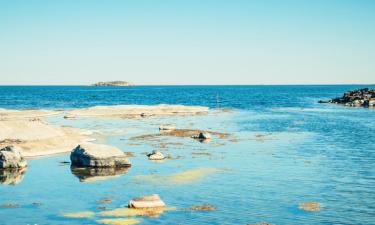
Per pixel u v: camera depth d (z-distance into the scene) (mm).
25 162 41031
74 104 145250
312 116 99000
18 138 49344
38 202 29250
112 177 36594
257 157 45938
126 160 41406
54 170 39531
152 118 93750
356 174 37750
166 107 113625
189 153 48500
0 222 25188
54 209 27656
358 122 84250
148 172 38469
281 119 91312
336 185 33906
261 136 63656
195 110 113188
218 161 43594
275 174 37625
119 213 26797
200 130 69812
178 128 74125
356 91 169250
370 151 49750
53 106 133000
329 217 26328
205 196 30641
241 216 26375
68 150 50031
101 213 26812
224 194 31125
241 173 37906
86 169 39906
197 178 36031
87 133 63375
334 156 46531
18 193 31562
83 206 28312
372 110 118562
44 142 50344
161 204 28281
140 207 27797
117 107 109062
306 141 58344
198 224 24922
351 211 27500
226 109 123000
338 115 101688
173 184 34031
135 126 76625
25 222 25219
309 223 25281
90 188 32938
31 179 35969
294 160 44156
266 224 25000
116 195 30953
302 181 35125
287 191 32062
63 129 61406
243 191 32000
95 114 99500
